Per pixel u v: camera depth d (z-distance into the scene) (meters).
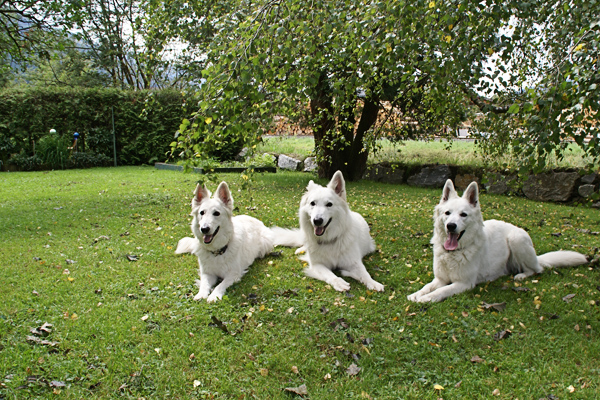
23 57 11.68
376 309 4.12
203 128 3.45
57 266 5.29
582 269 5.21
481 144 7.56
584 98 2.62
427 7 3.70
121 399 2.73
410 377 3.04
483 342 3.49
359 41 3.98
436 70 3.89
